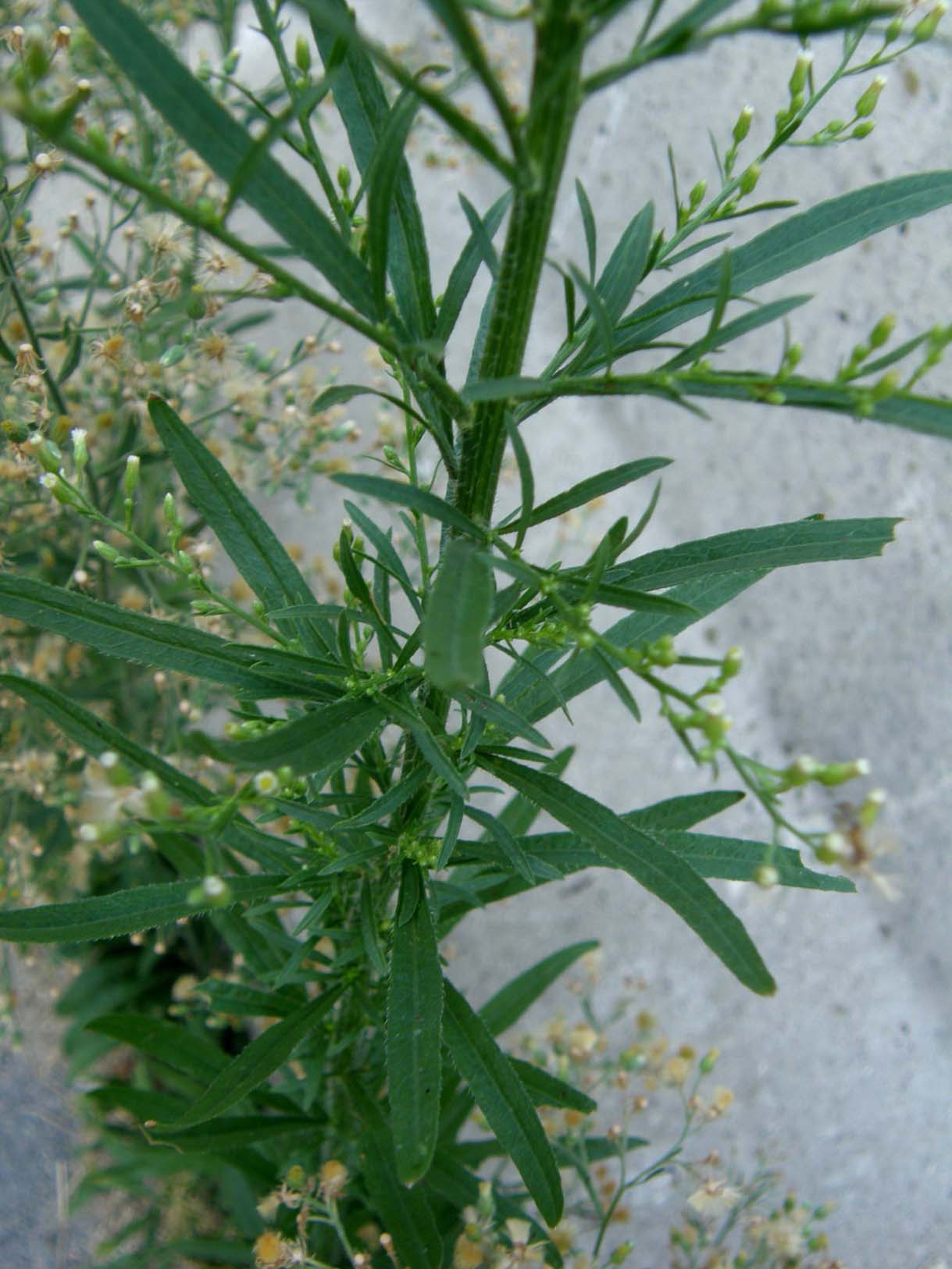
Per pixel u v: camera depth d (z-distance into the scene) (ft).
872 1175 0.97
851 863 0.30
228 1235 0.86
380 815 0.43
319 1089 0.66
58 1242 0.91
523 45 1.11
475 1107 0.81
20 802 0.83
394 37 1.14
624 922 1.04
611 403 1.13
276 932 0.58
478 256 0.40
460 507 0.40
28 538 0.78
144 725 0.84
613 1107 0.97
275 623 0.50
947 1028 1.02
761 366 1.09
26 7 0.66
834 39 1.08
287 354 1.12
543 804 0.40
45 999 0.98
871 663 1.07
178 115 0.29
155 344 0.77
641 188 1.13
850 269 1.08
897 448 1.08
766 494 1.10
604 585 0.36
